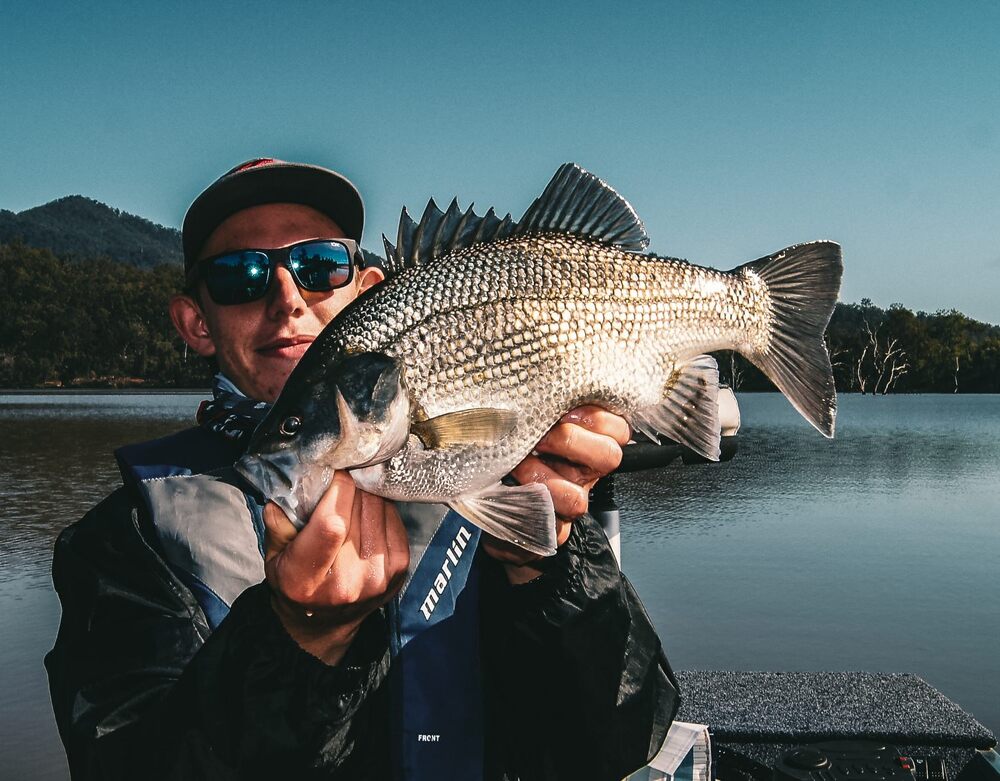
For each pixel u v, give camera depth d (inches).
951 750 41.5
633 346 28.1
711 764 38.0
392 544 22.5
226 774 21.8
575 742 26.8
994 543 160.2
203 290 34.2
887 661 90.7
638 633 28.1
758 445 411.8
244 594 23.3
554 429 25.6
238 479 25.8
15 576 126.9
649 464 31.5
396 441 24.6
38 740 70.6
